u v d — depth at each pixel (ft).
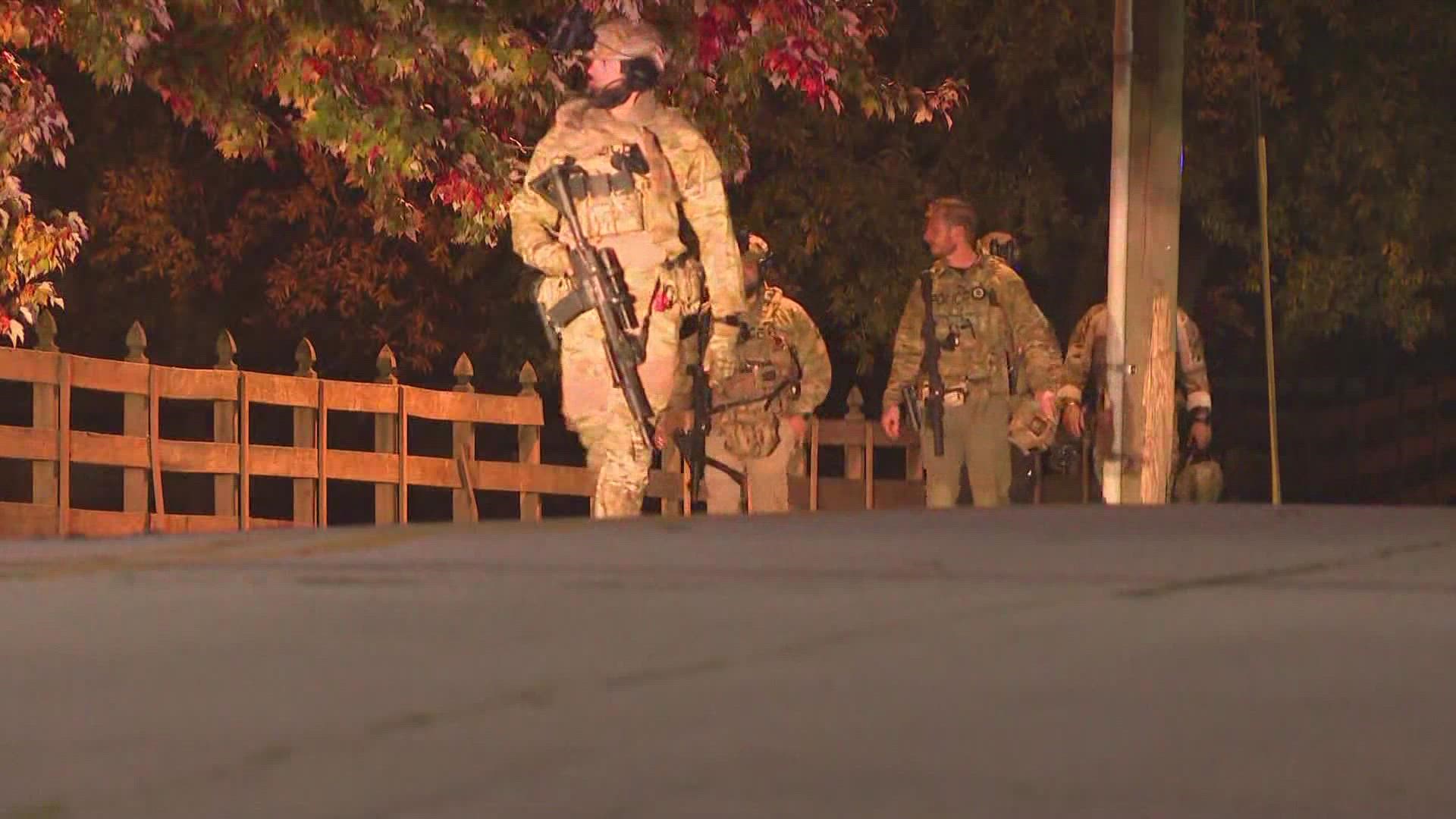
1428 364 332.39
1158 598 56.39
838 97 190.39
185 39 184.55
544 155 118.42
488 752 36.29
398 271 269.03
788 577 61.11
